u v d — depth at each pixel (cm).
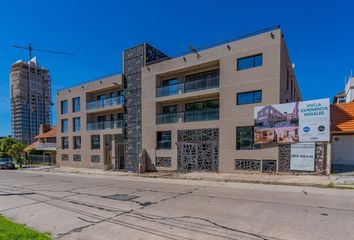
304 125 1822
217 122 2281
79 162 3716
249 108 2091
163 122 2686
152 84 2778
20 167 4206
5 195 1480
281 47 1986
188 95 2478
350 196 1113
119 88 3347
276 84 1961
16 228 747
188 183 1719
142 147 2839
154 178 2133
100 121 3588
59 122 4103
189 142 2466
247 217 822
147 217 864
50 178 2436
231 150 2169
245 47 2133
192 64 2464
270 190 1325
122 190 1497
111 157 3294
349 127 1911
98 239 675
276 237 641
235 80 2173
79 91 3738
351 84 3253
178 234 684
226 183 1655
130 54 3048
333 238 625
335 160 2134
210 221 791
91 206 1081
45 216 950
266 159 1981
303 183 1448
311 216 813
